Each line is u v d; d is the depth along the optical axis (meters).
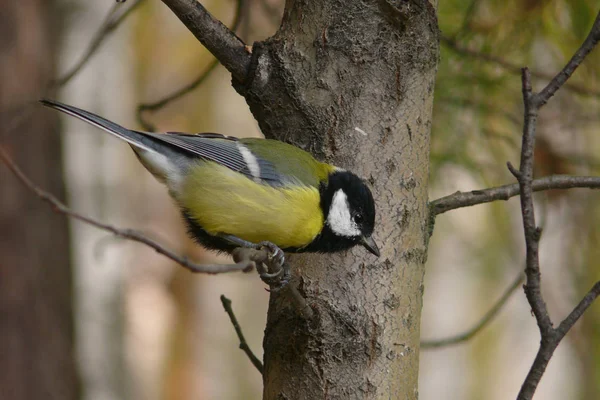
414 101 6.16
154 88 22.16
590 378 15.99
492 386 20.31
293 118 6.23
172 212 21.89
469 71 10.38
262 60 6.23
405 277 6.10
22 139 15.19
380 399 5.87
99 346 19.47
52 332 15.30
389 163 6.12
